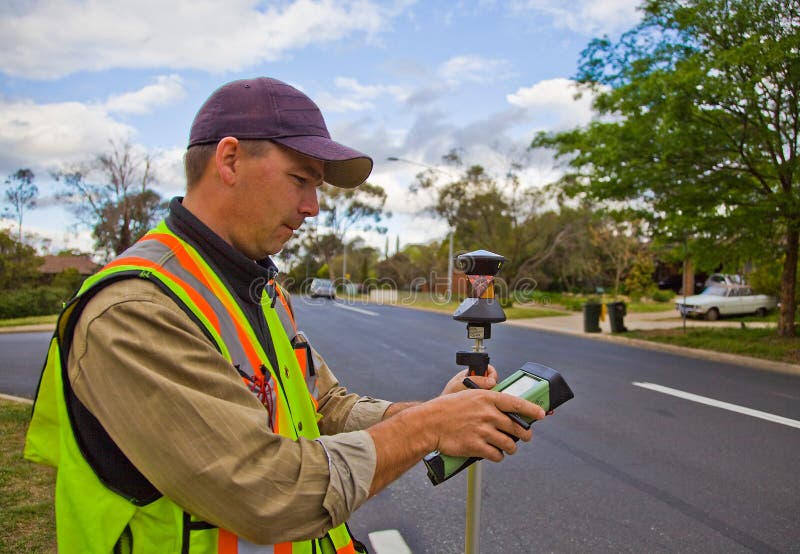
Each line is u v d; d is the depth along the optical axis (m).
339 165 1.18
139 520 0.93
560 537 3.40
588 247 31.39
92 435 0.91
